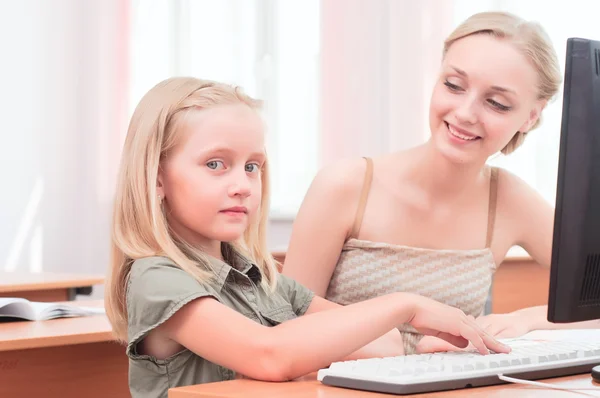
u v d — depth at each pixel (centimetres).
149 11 515
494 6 425
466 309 183
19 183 498
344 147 464
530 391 98
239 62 504
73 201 507
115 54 510
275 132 499
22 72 501
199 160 120
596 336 163
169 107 122
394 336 146
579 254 115
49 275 297
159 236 120
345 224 183
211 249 131
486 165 190
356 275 183
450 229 184
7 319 178
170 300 112
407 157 185
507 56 160
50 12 507
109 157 505
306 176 494
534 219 193
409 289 181
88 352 167
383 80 455
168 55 514
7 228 496
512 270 298
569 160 114
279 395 95
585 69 113
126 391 173
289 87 497
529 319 177
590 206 115
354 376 100
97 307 200
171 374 117
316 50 491
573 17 404
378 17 456
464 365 103
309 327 110
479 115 162
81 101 510
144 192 121
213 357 111
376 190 184
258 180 124
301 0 495
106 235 502
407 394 95
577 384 105
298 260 183
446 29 433
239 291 131
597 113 114
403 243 183
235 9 505
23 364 157
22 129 500
